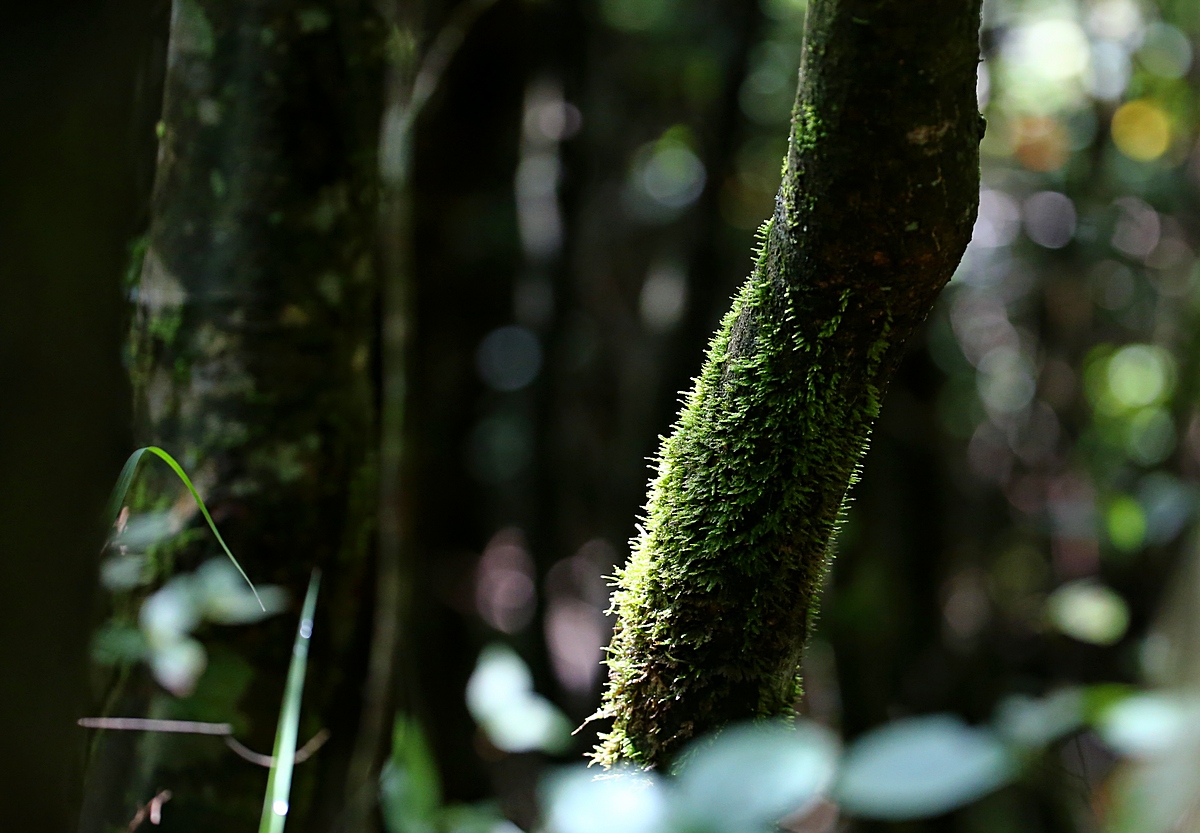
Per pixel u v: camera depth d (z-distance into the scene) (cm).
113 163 157
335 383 170
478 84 388
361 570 174
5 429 151
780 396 134
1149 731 120
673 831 113
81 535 154
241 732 165
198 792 164
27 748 151
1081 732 256
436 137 385
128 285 166
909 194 128
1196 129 396
